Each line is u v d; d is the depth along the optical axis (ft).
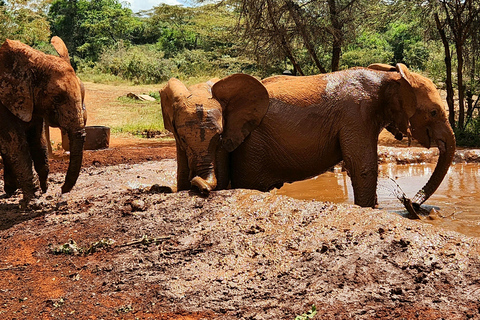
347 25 64.85
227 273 15.89
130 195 25.38
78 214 23.71
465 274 13.34
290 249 16.34
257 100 22.86
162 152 47.14
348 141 22.66
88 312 14.67
